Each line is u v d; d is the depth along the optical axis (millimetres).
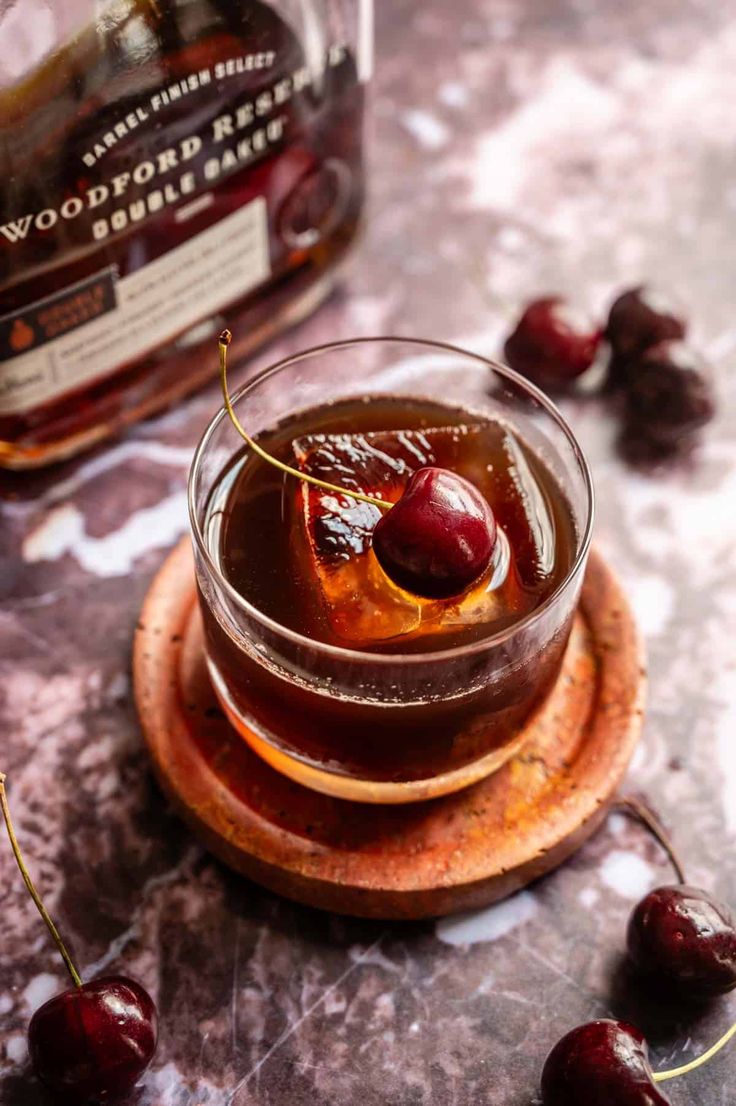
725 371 489
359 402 397
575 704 407
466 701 347
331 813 386
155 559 446
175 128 402
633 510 459
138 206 410
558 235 520
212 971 378
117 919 385
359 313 498
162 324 443
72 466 463
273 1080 364
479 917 387
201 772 393
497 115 551
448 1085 363
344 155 458
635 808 404
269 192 441
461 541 338
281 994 375
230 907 387
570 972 380
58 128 382
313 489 372
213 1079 364
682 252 517
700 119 553
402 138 542
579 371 475
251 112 415
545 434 386
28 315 410
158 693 405
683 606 439
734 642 433
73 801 403
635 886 393
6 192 384
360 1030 371
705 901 367
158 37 383
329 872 375
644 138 547
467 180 533
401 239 517
